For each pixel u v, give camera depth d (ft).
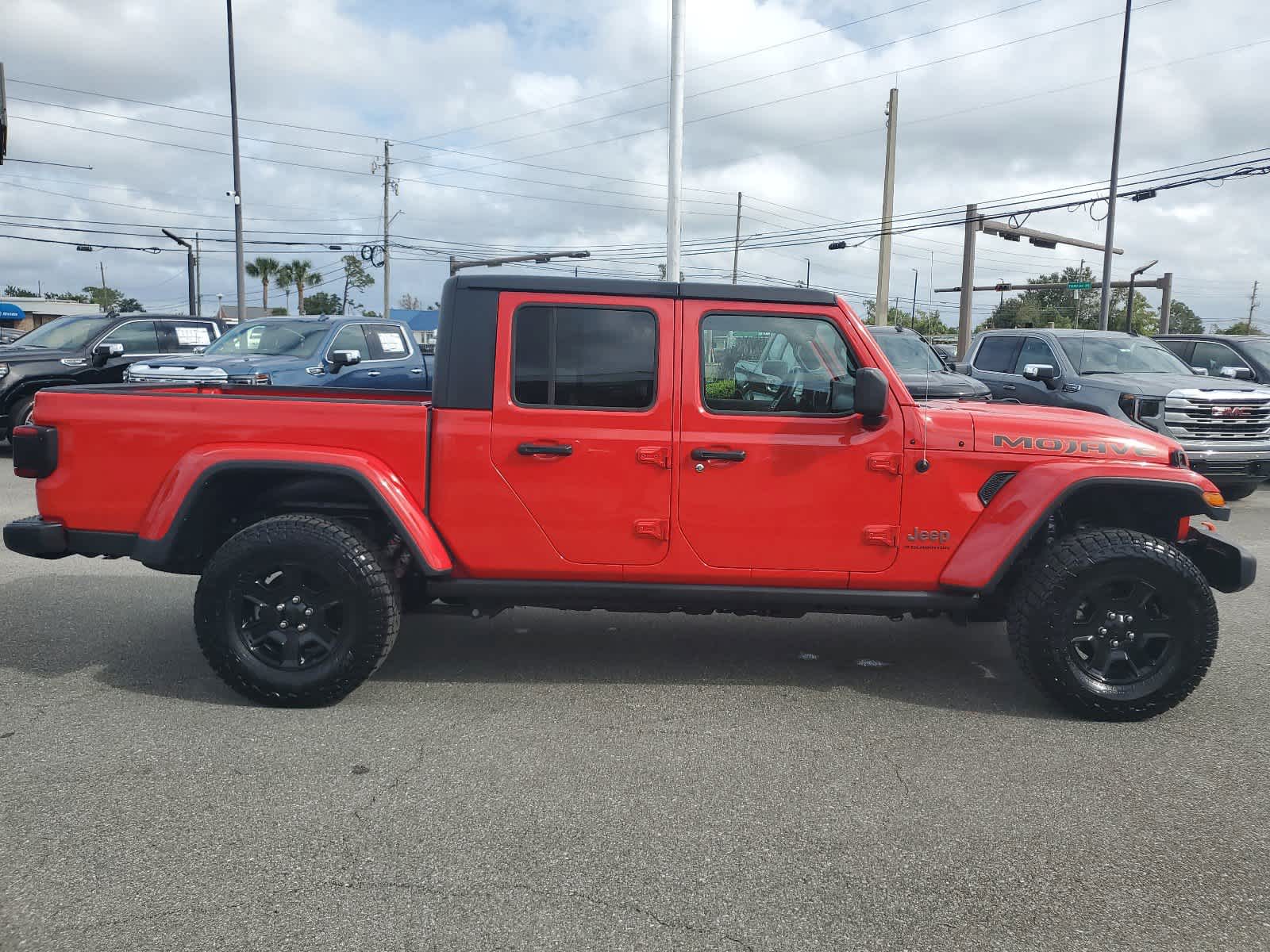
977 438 13.37
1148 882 9.10
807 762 11.76
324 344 36.19
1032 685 14.85
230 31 81.05
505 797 10.69
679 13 48.80
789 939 8.13
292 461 12.94
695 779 11.25
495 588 13.60
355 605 12.88
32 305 171.53
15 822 9.91
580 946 7.97
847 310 13.37
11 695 13.62
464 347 13.21
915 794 10.93
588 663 15.57
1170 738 12.71
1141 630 13.08
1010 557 13.04
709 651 16.34
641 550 13.41
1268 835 10.04
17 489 31.99
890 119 82.28
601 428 13.21
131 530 13.38
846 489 13.30
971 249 86.43
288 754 11.73
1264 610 19.53
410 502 13.21
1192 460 31.09
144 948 7.82
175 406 13.25
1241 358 41.09
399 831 9.85
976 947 8.05
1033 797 10.87
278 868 9.10
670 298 13.26
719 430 13.23
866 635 17.58
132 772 11.16
